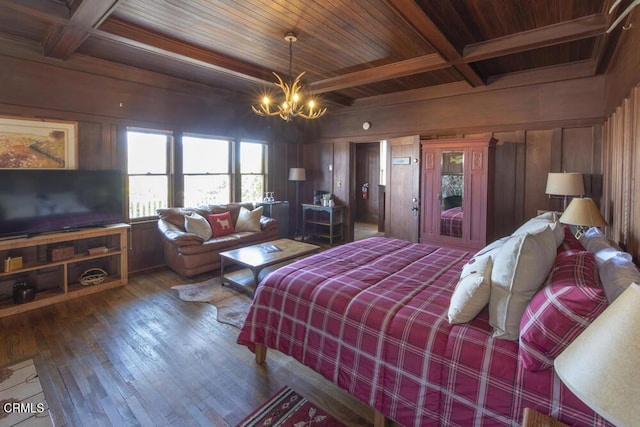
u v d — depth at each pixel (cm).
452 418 149
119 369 239
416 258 282
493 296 160
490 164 460
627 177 255
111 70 417
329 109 641
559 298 130
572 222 281
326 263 264
